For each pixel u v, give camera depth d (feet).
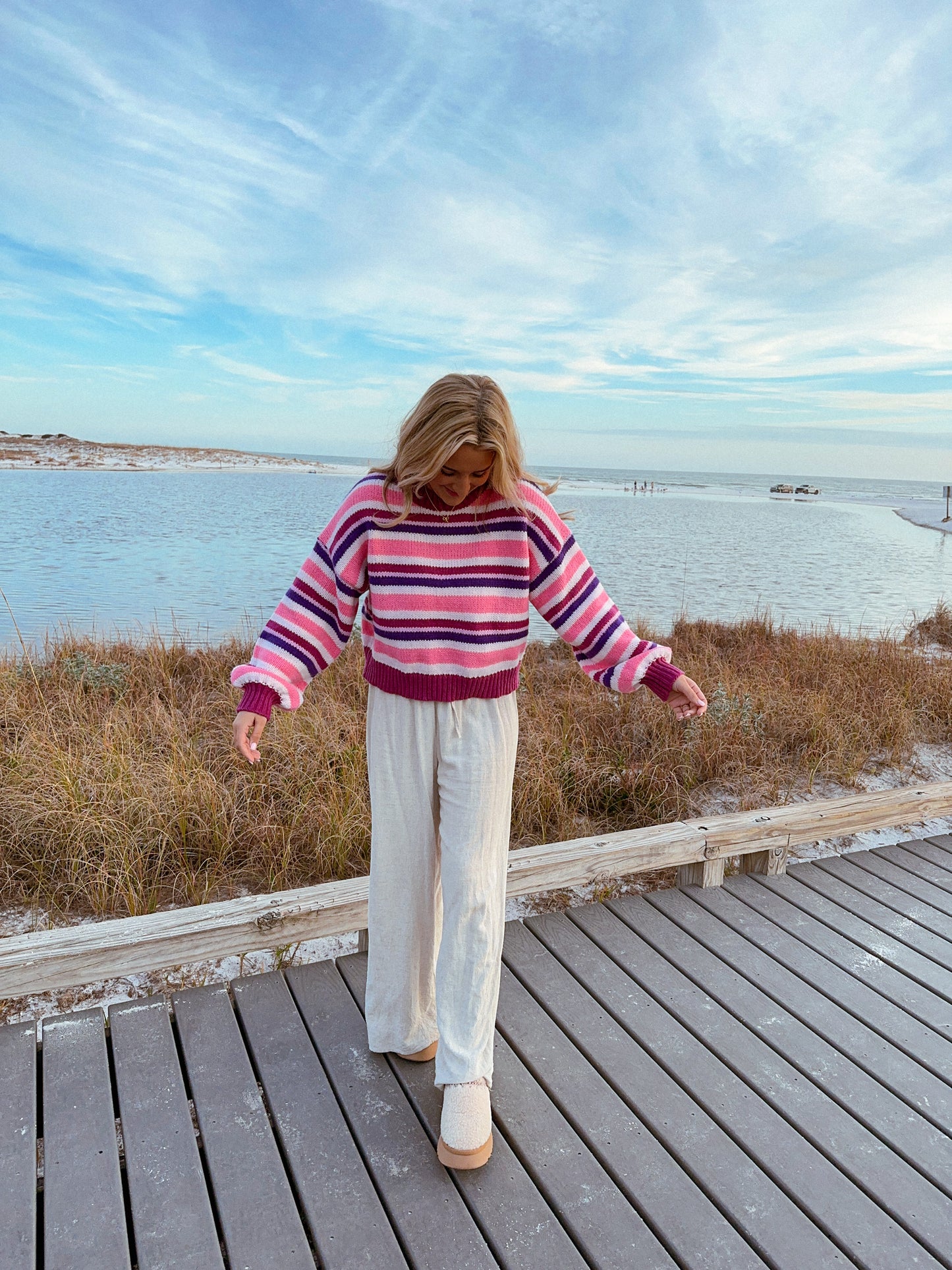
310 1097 6.36
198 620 33.14
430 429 4.85
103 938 7.32
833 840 13.17
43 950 7.09
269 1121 6.14
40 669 19.60
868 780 15.94
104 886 10.64
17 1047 6.86
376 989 6.47
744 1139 6.01
